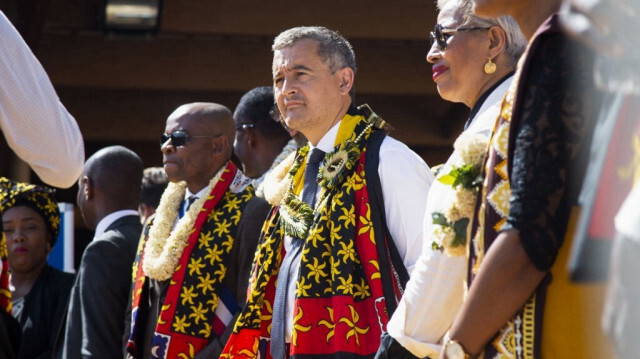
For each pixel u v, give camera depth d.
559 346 3.19
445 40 4.83
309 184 5.59
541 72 3.17
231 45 18.86
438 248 3.98
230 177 6.76
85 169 8.23
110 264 7.33
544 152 3.11
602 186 2.75
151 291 6.75
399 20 17.83
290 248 5.50
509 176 3.25
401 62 19.28
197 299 6.43
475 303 3.22
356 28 17.75
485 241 3.44
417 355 4.13
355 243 5.23
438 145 21.30
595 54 2.79
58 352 7.80
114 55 18.56
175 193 6.99
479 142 3.72
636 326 2.40
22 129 4.87
